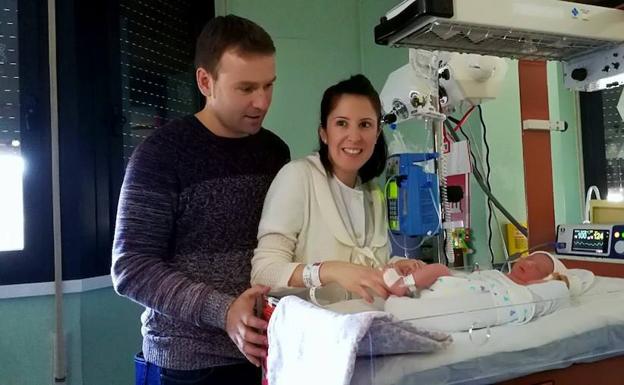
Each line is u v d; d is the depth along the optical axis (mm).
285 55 2635
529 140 1604
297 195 1001
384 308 828
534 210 1594
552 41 1254
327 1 2732
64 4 1996
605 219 1568
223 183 1059
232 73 966
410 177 1285
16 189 1873
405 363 625
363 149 1050
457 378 654
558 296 908
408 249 1349
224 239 1052
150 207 960
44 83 1932
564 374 750
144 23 2320
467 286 868
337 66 2738
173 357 1014
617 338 799
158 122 2377
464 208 1560
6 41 1882
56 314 1760
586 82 1401
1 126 1865
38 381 1794
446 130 1613
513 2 1096
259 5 2604
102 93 2111
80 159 2004
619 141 2242
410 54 1439
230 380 1039
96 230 2057
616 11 1229
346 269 870
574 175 2355
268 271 922
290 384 663
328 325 611
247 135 1115
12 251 1838
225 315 843
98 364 1970
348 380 556
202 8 2592
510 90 2178
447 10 1021
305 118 2660
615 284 1088
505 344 701
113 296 2068
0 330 1767
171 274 906
